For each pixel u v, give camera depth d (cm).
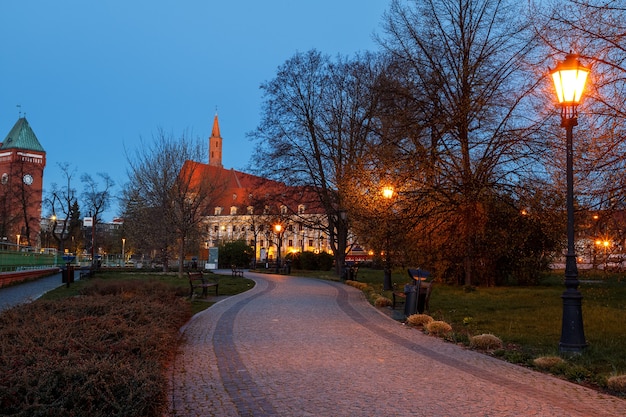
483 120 2333
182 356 930
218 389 705
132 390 529
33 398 487
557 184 1642
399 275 4112
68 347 670
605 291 1513
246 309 1689
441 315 1525
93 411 495
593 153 1222
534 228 2383
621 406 637
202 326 1306
